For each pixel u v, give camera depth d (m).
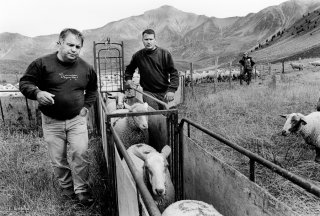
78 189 4.41
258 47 181.50
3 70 67.50
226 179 3.01
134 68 6.25
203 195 3.54
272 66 45.09
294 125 6.15
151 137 5.46
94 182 4.91
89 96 4.58
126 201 2.94
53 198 4.54
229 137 6.84
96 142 6.92
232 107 10.02
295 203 4.16
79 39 3.98
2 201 4.51
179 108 10.95
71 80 4.11
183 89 12.41
